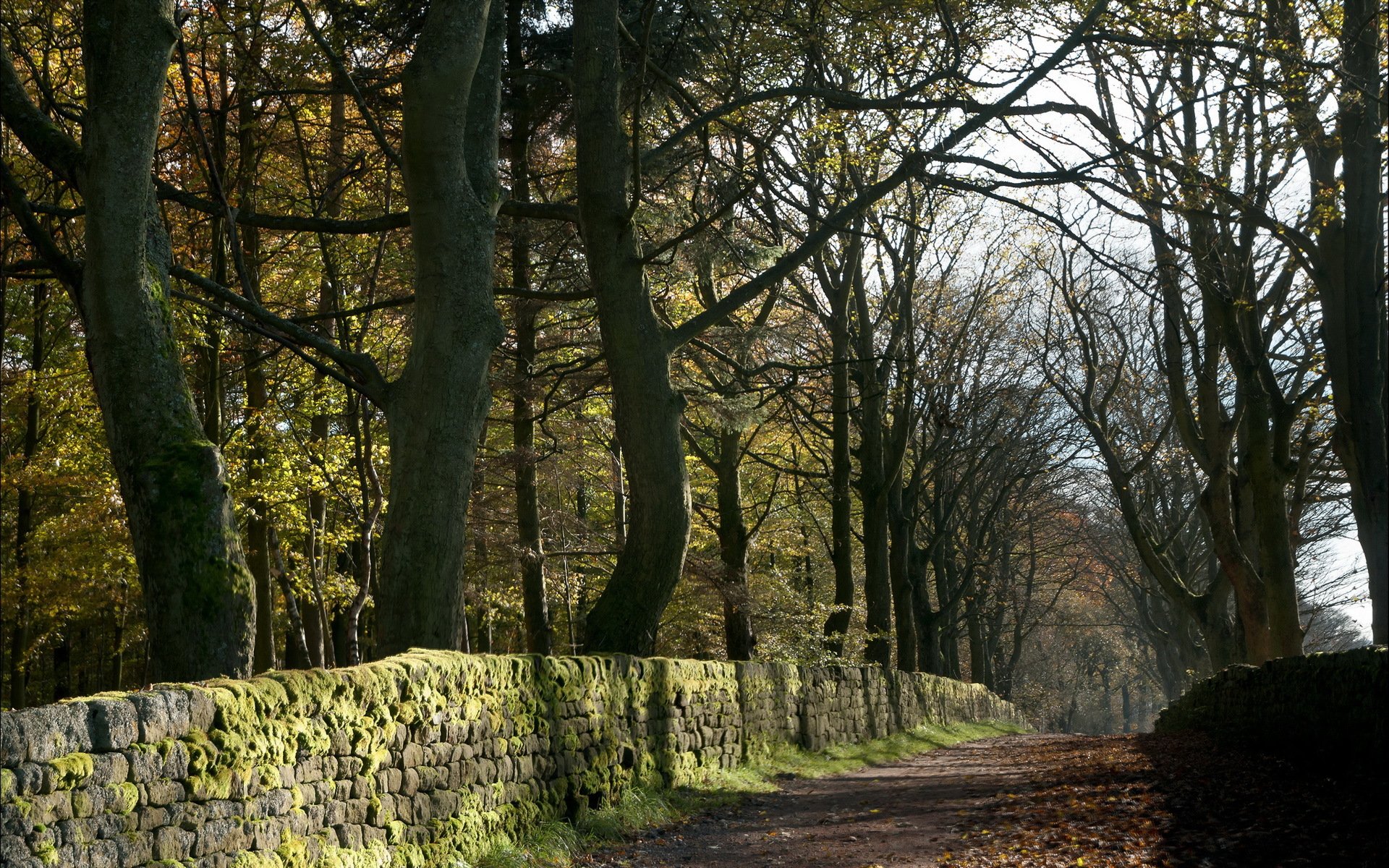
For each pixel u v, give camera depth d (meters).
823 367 15.62
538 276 17.02
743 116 14.86
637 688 10.88
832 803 11.68
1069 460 32.78
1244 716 13.36
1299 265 16.12
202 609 6.88
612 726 10.20
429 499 9.47
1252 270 16.64
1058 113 12.66
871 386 25.62
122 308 7.18
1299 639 16.84
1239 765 10.88
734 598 20.33
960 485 32.34
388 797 6.50
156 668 6.88
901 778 14.49
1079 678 64.06
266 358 14.55
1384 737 7.97
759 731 15.02
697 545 31.20
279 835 5.45
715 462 23.02
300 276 19.05
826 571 36.94
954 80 12.77
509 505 19.84
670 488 12.10
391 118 15.63
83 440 20.25
